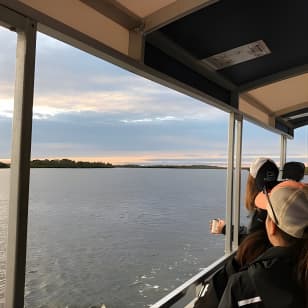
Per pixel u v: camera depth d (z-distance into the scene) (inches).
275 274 43.3
